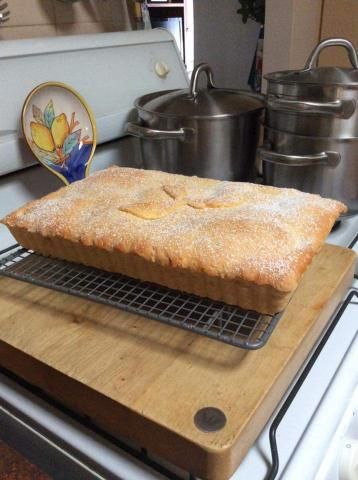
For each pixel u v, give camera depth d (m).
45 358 0.43
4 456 0.56
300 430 0.40
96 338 0.45
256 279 0.41
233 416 0.36
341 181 0.69
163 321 0.42
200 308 0.48
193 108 0.74
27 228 0.53
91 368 0.41
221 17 1.41
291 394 0.42
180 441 0.35
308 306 0.49
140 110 0.78
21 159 0.72
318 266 0.56
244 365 0.41
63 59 0.78
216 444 0.33
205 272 0.43
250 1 1.26
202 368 0.41
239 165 0.79
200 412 0.36
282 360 0.42
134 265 0.49
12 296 0.53
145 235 0.47
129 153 0.93
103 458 0.39
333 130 0.65
